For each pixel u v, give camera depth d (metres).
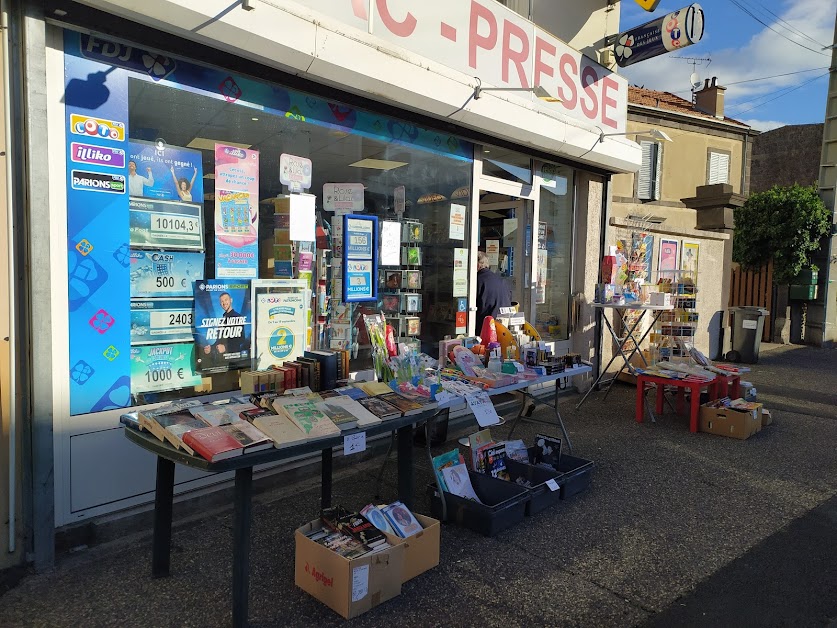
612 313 7.18
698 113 13.68
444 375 3.86
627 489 3.93
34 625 2.37
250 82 3.54
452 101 4.40
